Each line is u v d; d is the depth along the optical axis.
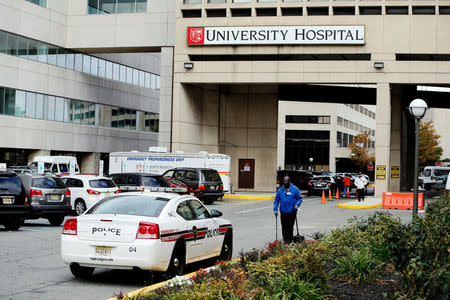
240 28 38.81
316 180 43.16
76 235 9.02
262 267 7.69
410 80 36.75
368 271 8.20
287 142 88.25
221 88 47.28
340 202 34.94
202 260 11.05
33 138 44.31
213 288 6.39
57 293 8.40
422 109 13.44
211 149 44.66
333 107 86.94
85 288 8.81
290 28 38.06
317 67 37.84
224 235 11.59
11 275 9.84
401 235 7.07
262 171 47.06
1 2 41.03
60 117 47.38
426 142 76.88
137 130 58.88
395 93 47.12
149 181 25.41
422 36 36.78
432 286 5.16
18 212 16.70
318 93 55.56
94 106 51.88
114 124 54.94
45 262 11.34
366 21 37.38
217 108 45.19
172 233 9.13
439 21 36.69
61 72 47.06
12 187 16.75
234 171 47.38
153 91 61.66
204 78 39.50
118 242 8.76
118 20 44.28
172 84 42.06
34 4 43.69
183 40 40.09
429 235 6.60
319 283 7.13
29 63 43.72
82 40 45.66
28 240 14.80
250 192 45.97
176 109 40.38
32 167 38.06
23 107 43.44
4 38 41.47
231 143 47.47
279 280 6.98
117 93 55.16
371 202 32.53
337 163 91.31
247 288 6.85
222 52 39.31
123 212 9.38
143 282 9.38
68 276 9.84
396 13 37.72
